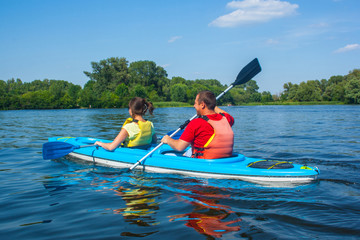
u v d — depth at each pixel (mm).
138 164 3814
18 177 3693
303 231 2020
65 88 95750
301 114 21578
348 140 6945
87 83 78188
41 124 12977
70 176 3678
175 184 3182
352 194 2814
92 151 4367
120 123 13516
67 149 4527
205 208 2465
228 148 3414
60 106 46250
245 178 3197
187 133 3305
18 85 94625
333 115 19578
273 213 2344
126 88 58281
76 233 2049
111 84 61125
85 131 9469
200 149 3461
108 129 10227
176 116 19609
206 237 1938
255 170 3176
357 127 10422
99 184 3277
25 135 8477
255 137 7793
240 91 103812
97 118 18156
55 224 2215
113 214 2379
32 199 2814
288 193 2842
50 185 3299
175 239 1915
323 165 4184
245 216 2281
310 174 3113
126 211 2439
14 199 2820
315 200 2643
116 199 2750
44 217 2357
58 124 12953
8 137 8031
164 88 76875
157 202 2637
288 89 91438
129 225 2156
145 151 3861
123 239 1936
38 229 2131
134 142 4094
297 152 5359
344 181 3270
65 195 2916
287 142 6762
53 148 4383
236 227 2086
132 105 4062
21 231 2104
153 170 3721
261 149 5766
